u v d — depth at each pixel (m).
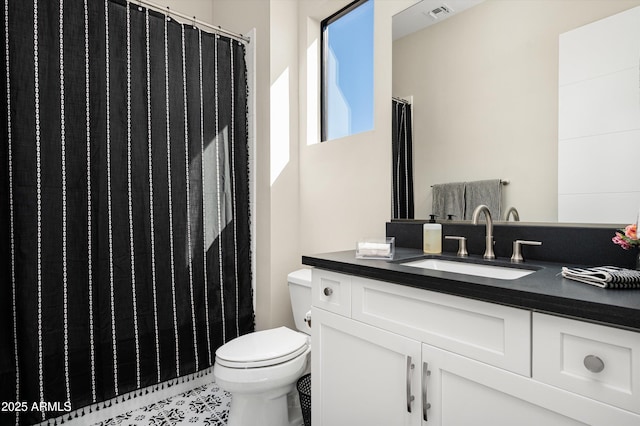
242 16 2.39
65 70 1.62
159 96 1.92
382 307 1.11
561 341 0.74
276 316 2.22
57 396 1.59
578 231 1.16
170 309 1.94
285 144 2.26
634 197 1.06
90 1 1.70
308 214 2.25
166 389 1.96
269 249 2.20
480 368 0.86
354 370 1.20
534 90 1.28
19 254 1.50
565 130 1.20
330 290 1.29
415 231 1.64
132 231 1.81
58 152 1.60
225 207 2.19
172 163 1.96
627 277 0.79
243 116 2.31
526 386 0.79
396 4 1.71
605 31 1.12
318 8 2.17
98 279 1.70
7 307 1.50
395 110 1.73
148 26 1.89
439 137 1.57
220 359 1.52
